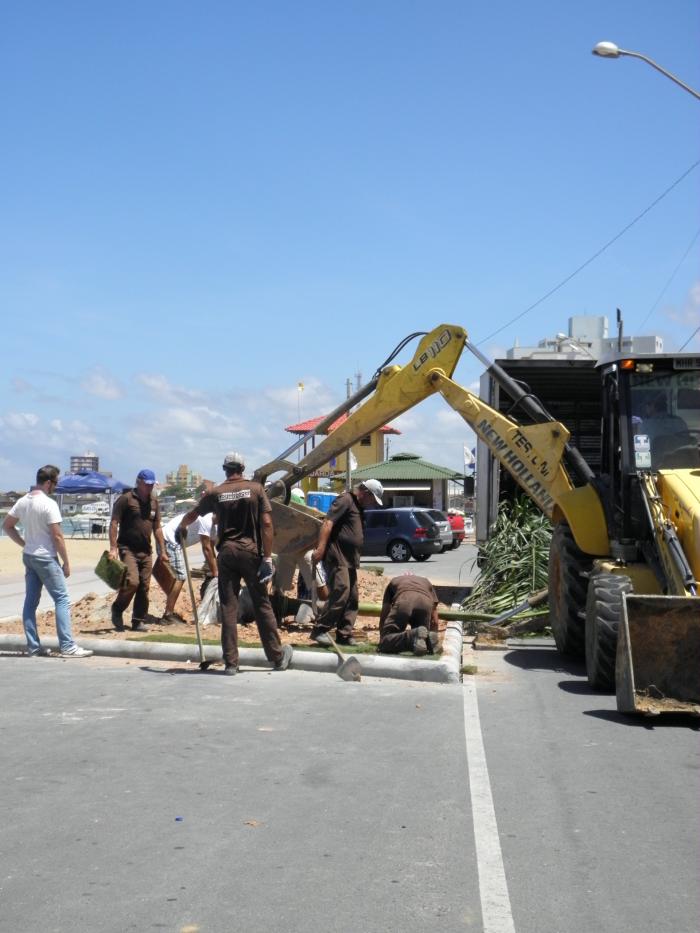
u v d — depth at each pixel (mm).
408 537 35156
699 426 10656
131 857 5098
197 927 4289
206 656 10930
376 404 13633
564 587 11695
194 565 26156
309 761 6938
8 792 6164
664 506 9922
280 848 5250
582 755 7191
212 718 8195
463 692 9617
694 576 9133
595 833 5527
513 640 13906
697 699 8438
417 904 4559
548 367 18047
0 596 19312
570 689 9859
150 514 13047
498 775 6664
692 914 4469
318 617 12180
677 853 5227
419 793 6234
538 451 12594
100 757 6965
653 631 8453
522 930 4297
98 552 36688
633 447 10555
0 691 9273
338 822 5668
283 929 4285
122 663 11000
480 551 17328
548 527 16156
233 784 6375
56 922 4324
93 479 48219
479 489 18859
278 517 13539
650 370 10742
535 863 5078
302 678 10102
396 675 10219
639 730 7992
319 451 13859
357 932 4262
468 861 5094
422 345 13422
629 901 4609
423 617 11203
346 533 11961
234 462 10383
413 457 62469
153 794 6145
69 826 5551
